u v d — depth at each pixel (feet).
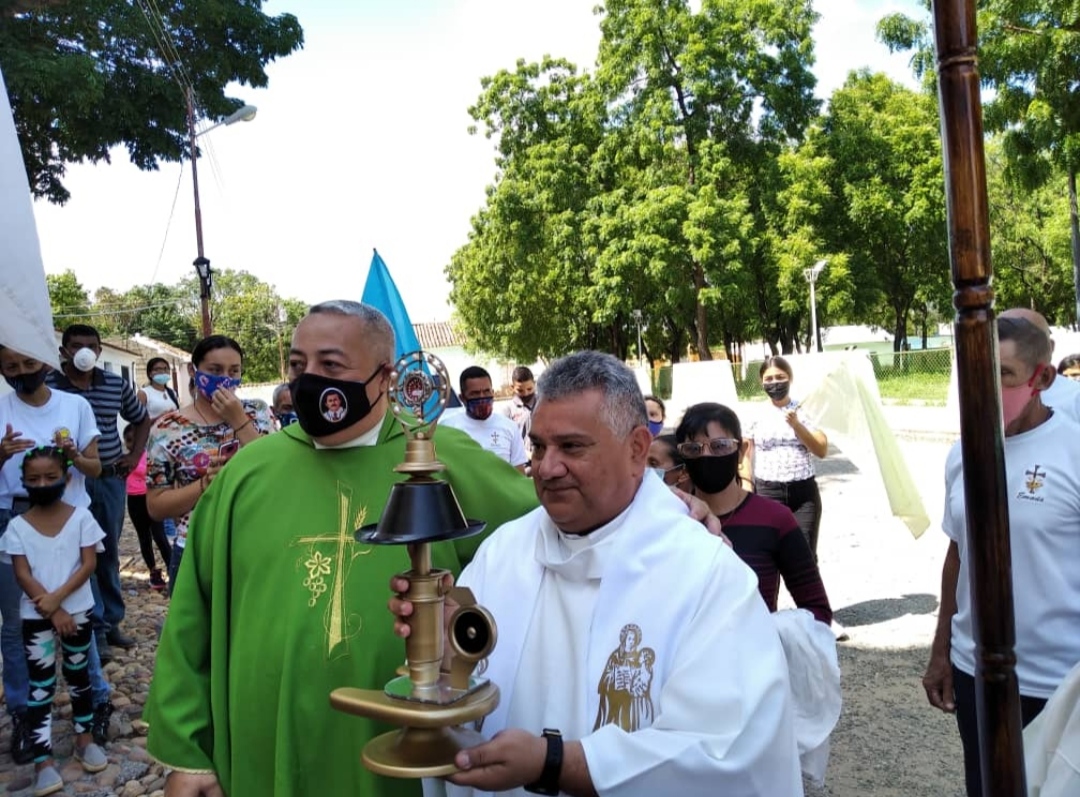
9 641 14.03
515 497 8.02
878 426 21.20
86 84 34.83
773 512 11.23
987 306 4.43
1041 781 6.44
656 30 84.28
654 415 19.57
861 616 20.44
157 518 12.09
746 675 5.41
